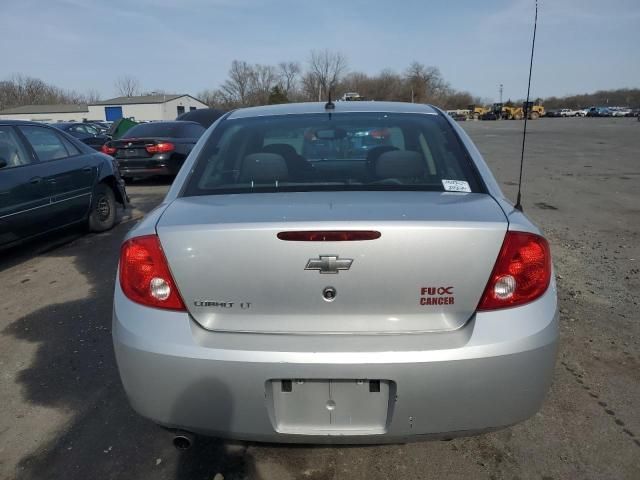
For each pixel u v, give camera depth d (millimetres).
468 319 1848
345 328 1835
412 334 1824
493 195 2189
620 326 3611
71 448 2480
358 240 1783
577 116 74312
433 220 1814
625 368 3068
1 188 4785
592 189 9516
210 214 1971
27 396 2912
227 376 1812
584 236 6066
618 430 2516
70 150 6062
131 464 2367
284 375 1798
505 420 1854
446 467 2305
